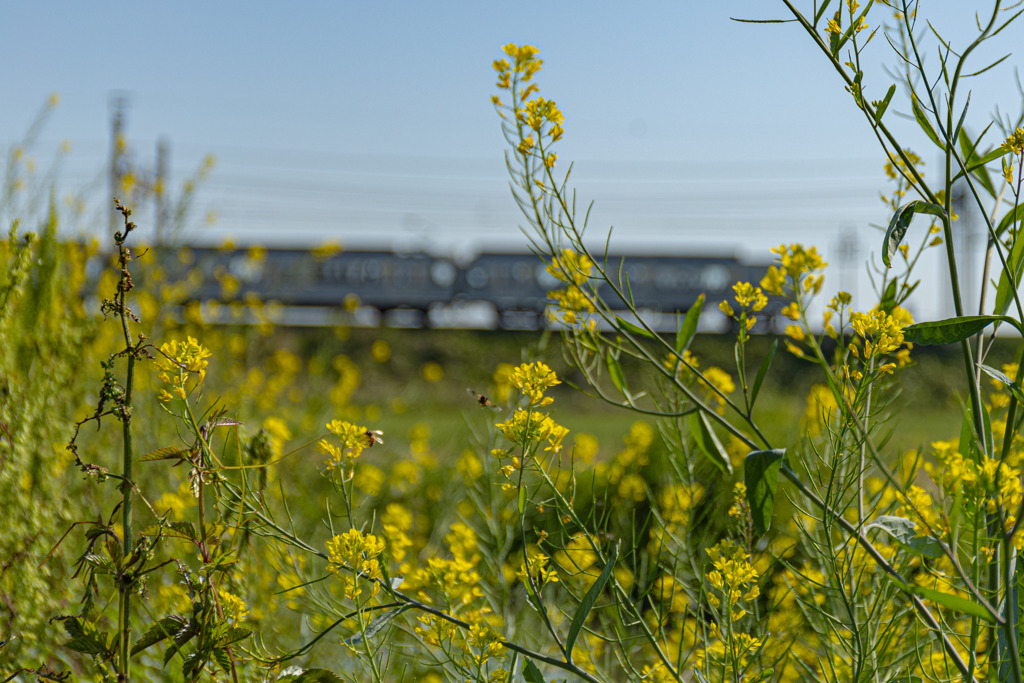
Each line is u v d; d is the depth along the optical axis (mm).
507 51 1432
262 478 1438
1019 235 1374
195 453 1349
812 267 1459
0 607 1439
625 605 1469
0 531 1450
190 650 1450
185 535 1342
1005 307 1391
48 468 1509
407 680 1562
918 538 1395
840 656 1516
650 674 1460
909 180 1390
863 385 1392
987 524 1365
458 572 1475
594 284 1451
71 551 1548
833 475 1397
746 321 1459
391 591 1406
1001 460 1359
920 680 1445
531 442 1390
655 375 1580
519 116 1429
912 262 1468
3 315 1503
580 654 1537
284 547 1492
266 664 1399
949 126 1374
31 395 1517
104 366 1317
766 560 1554
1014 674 1307
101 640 1317
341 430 1422
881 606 1460
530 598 1398
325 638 1557
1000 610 1367
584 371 1476
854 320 1396
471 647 1441
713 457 1546
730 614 1429
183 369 1372
